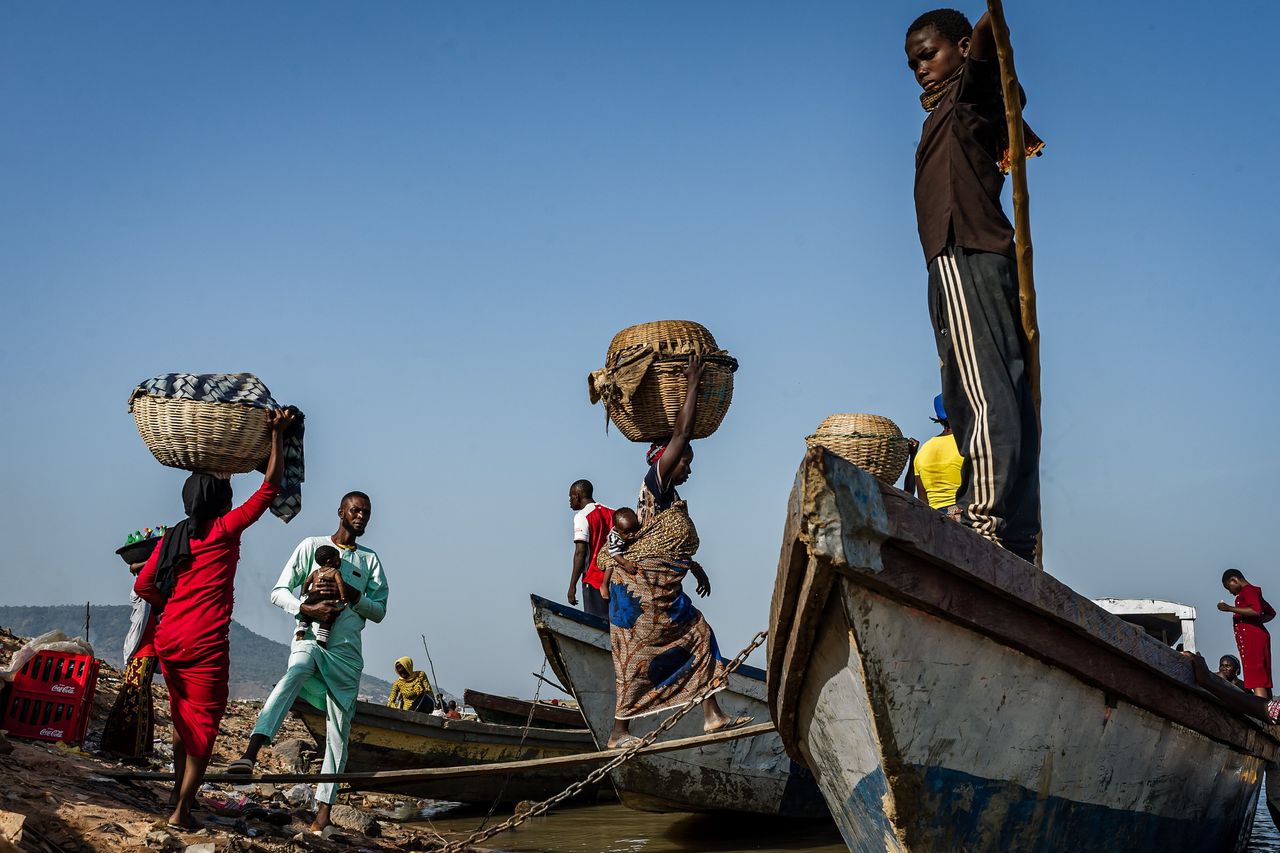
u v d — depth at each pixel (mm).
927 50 5719
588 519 10578
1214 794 6766
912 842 4836
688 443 7605
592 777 6602
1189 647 11961
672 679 7789
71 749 7250
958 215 5469
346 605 7332
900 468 8414
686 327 7695
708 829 9531
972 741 4809
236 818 6781
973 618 4535
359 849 6727
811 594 4414
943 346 5555
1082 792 5406
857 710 4742
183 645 5789
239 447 5996
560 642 9062
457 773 7141
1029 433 5371
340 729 7246
